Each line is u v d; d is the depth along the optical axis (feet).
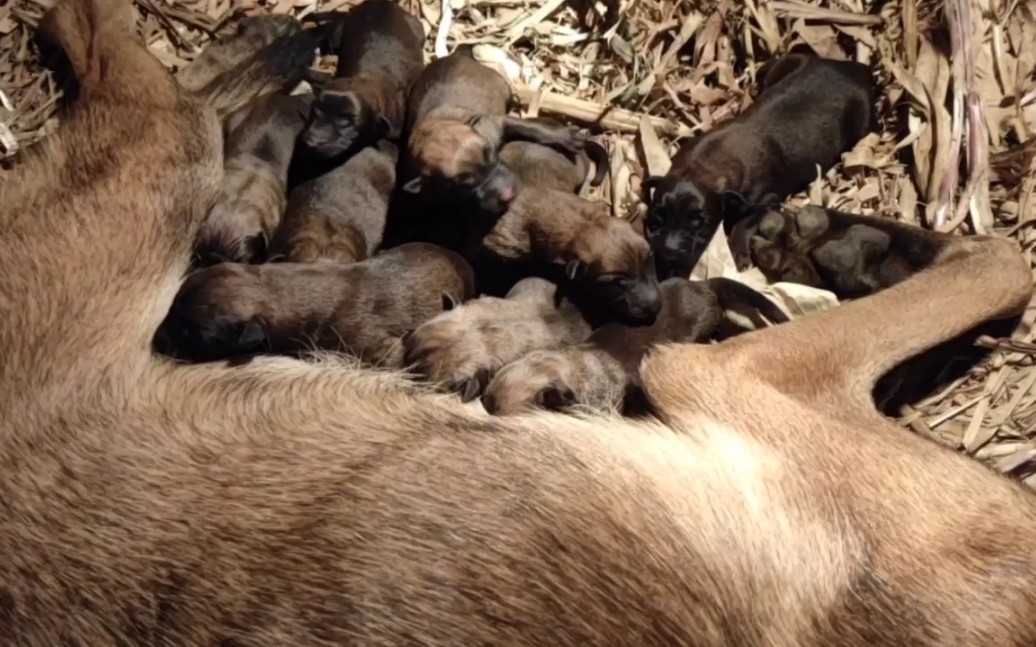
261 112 3.29
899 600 2.36
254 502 2.42
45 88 3.35
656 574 2.33
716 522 2.42
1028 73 3.47
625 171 3.47
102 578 2.35
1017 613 2.34
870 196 3.41
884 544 2.42
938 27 3.45
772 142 3.32
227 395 2.58
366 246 3.26
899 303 2.84
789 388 2.68
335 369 2.66
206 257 3.11
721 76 3.55
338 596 2.28
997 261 2.97
